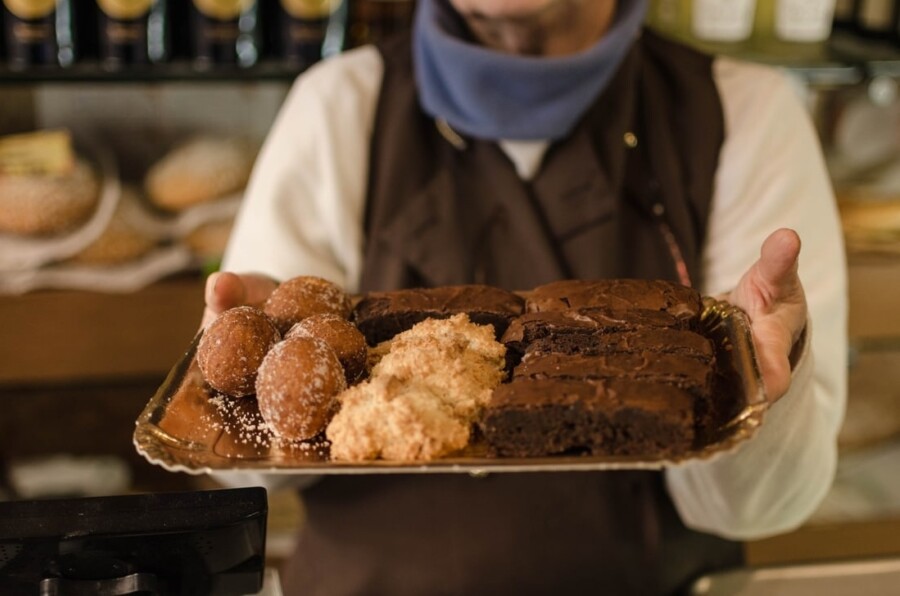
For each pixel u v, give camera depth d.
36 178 1.68
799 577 1.15
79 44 1.61
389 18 1.68
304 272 1.25
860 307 1.79
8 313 1.67
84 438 1.86
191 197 1.75
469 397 0.83
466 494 1.21
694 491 1.14
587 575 1.22
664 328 0.88
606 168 1.26
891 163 1.86
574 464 0.72
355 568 1.23
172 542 0.74
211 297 0.94
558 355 0.84
